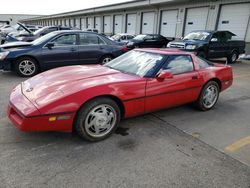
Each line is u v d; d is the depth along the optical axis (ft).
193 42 34.53
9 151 8.83
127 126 11.59
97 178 7.55
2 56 20.70
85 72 11.39
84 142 9.78
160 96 11.49
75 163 8.30
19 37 36.50
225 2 48.03
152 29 70.59
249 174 8.11
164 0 59.26
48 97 8.88
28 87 10.03
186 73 12.65
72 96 8.88
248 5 44.27
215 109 14.79
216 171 8.20
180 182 7.55
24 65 21.48
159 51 12.85
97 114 9.63
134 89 10.44
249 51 45.32
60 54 22.52
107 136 10.21
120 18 85.87
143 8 72.43
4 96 15.34
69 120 8.96
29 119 8.38
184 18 58.65
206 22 53.06
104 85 9.64
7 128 10.64
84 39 23.90
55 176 7.54
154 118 12.78
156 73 11.34
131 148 9.51
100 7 91.86
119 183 7.36
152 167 8.27
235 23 47.24
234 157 9.18
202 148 9.78
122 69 12.27
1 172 7.59
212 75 13.96
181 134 11.01
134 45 49.29
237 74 28.12
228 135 11.16
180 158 8.93
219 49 36.42
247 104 16.10
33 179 7.34
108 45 25.32
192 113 13.83
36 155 8.66
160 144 9.95
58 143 9.61
